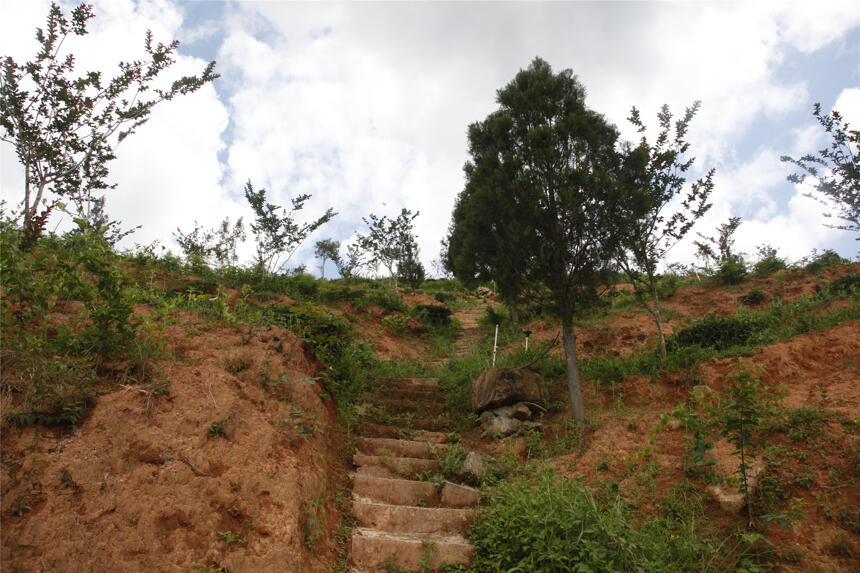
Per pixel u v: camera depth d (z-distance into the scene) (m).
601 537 4.25
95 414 3.82
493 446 7.13
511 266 8.09
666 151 8.84
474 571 4.46
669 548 4.35
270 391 5.37
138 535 3.32
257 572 3.61
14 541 2.89
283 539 3.90
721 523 4.62
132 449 3.76
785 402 5.84
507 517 4.75
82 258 4.41
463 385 9.31
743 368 5.28
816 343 6.83
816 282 11.97
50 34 7.57
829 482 4.59
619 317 12.98
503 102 8.91
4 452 3.26
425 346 15.09
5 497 3.03
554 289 7.93
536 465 6.30
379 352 12.62
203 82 8.73
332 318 7.86
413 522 5.15
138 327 4.93
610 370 8.30
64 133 7.70
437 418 7.99
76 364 4.03
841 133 7.59
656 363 8.04
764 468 4.90
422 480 6.02
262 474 4.27
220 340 5.63
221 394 4.66
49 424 3.58
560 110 8.55
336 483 5.50
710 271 15.19
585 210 7.83
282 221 12.92
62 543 3.01
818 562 3.95
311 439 5.36
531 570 4.12
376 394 8.48
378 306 16.66
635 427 6.50
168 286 8.77
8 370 3.57
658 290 14.46
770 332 8.26
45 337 4.10
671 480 5.34
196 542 3.52
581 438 6.71
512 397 7.62
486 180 8.43
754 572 3.93
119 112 8.11
